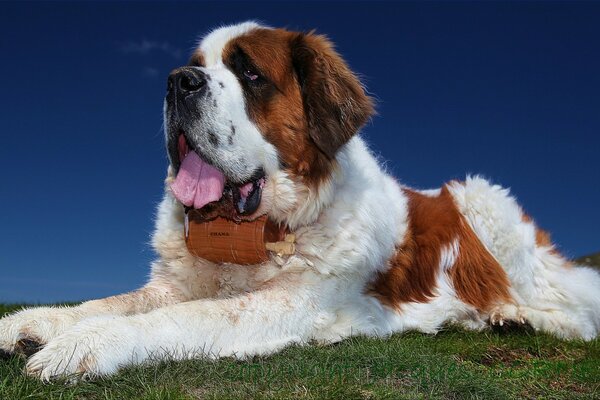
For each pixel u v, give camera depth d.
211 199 5.51
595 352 6.73
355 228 5.98
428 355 5.43
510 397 4.88
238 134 5.45
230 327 5.22
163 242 6.20
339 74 6.04
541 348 6.74
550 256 8.20
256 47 5.67
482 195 7.94
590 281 8.25
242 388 4.44
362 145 6.74
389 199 6.78
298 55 5.80
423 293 7.15
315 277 5.86
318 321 5.82
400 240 6.93
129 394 4.33
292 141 5.70
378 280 6.67
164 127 5.61
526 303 7.84
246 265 5.90
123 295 5.99
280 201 5.69
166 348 4.86
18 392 4.12
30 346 4.94
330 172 5.87
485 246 7.85
